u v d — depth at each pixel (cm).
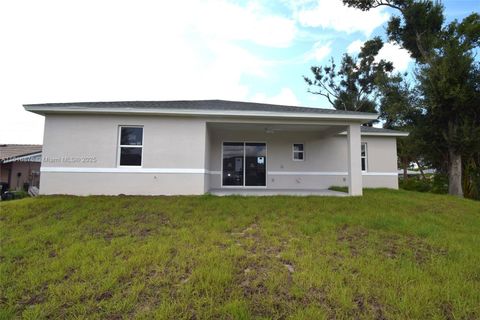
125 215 620
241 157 1223
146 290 291
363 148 1352
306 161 1245
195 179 909
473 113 1259
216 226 539
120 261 363
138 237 472
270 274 328
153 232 505
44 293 293
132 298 273
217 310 254
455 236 506
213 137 1212
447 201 949
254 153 1232
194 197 840
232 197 863
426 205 833
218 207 706
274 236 484
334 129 1120
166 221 582
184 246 424
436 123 1356
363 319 246
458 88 1180
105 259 372
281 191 1084
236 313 248
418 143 1386
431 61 1360
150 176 896
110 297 283
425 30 1492
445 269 353
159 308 259
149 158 900
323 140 1262
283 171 1234
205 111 890
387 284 309
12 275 333
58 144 877
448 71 1244
